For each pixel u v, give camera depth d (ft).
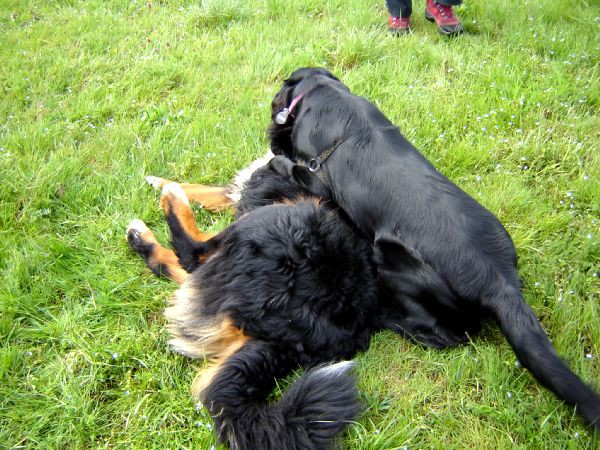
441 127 8.52
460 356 5.83
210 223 7.46
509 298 5.41
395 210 6.01
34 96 9.55
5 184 7.60
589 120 8.29
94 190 7.66
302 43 10.55
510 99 8.79
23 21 12.36
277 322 5.62
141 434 5.37
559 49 9.75
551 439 5.20
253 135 8.55
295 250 5.83
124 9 12.37
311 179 6.76
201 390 5.41
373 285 6.03
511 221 7.14
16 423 5.44
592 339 5.89
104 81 9.87
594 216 7.09
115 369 5.82
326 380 5.24
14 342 6.08
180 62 10.24
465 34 10.47
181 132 8.63
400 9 10.41
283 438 4.96
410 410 5.49
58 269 6.73
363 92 9.21
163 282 6.63
